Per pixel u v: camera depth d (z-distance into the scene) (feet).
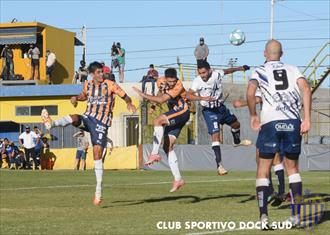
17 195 62.39
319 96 183.62
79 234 36.76
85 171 125.49
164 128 54.85
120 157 141.18
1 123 171.73
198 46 65.72
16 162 145.28
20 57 198.18
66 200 57.11
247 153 135.44
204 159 136.26
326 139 162.09
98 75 50.98
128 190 68.74
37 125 170.09
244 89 171.01
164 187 73.51
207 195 61.77
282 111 37.19
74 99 51.90
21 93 169.99
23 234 36.86
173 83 53.52
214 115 57.93
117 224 40.81
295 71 37.65
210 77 56.90
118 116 162.20
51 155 148.05
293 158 38.17
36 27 192.85
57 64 203.62
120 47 174.91
